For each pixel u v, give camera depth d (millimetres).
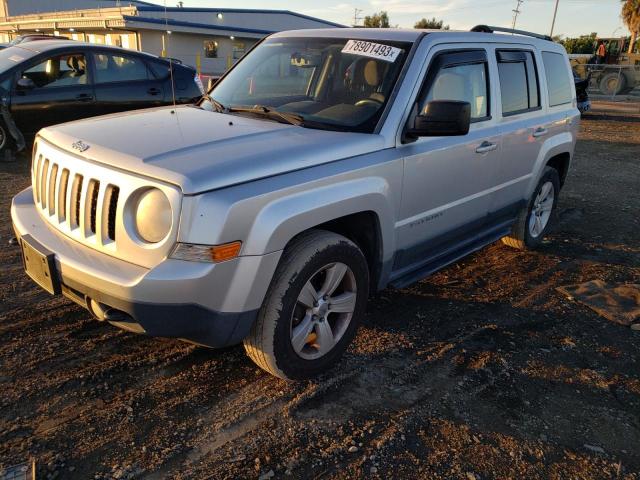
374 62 3551
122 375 3027
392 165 3209
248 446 2557
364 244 3367
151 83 8891
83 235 2688
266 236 2518
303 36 4113
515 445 2674
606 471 2545
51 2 50875
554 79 5254
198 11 32594
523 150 4648
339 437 2652
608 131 15438
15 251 4641
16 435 2527
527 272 4922
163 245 2391
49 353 3184
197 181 2379
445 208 3830
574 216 6750
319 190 2779
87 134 2986
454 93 3791
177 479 2342
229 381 3037
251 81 4020
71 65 8180
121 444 2520
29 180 6965
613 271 5031
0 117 7637
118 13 29844
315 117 3385
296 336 2871
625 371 3395
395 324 3795
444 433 2725
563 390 3152
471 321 3912
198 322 2482
